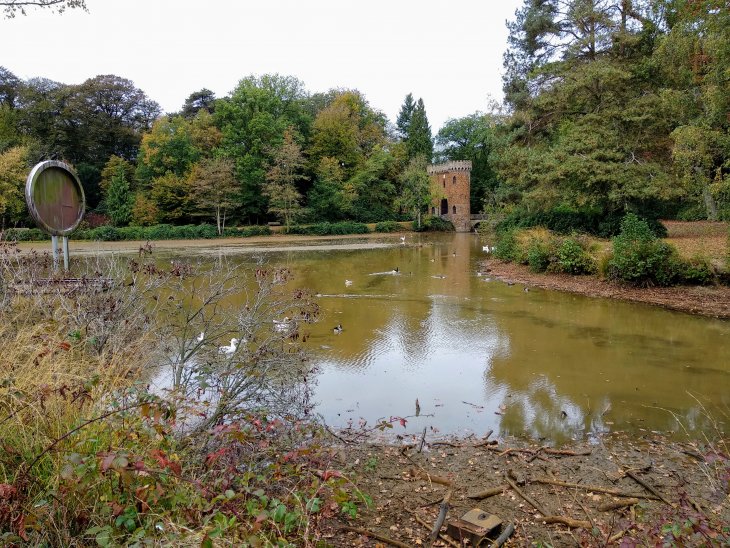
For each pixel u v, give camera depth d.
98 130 50.34
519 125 25.78
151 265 5.62
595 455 4.76
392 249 30.50
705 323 10.20
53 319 4.40
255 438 3.43
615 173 19.81
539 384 6.79
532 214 24.25
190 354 4.84
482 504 3.83
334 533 3.30
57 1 7.17
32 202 6.48
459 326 10.05
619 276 14.13
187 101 61.97
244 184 47.69
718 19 13.09
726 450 4.83
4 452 2.58
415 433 5.24
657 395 6.38
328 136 54.22
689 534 2.65
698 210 27.41
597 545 3.13
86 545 2.36
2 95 50.22
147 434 2.85
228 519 2.55
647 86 22.28
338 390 6.47
